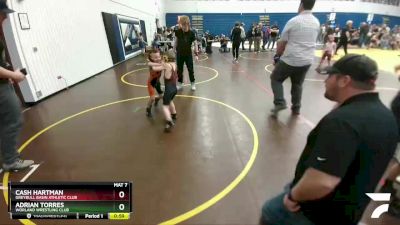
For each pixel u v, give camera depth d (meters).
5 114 2.84
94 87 7.28
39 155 3.49
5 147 2.98
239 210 2.41
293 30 4.17
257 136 3.96
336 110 1.25
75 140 3.92
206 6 25.95
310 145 1.42
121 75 9.04
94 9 9.52
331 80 1.31
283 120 4.60
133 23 14.26
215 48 19.89
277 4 26.00
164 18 25.69
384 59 12.62
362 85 1.21
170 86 4.11
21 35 5.45
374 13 27.48
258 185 2.78
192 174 2.99
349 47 18.88
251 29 16.64
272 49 17.83
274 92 4.76
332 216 1.37
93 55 9.09
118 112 5.14
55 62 6.66
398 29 21.78
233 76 8.64
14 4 5.28
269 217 1.71
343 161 1.15
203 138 3.92
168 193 2.65
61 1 7.20
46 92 6.15
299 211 1.47
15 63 5.36
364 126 1.14
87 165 3.22
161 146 3.69
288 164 3.18
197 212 2.38
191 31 6.39
